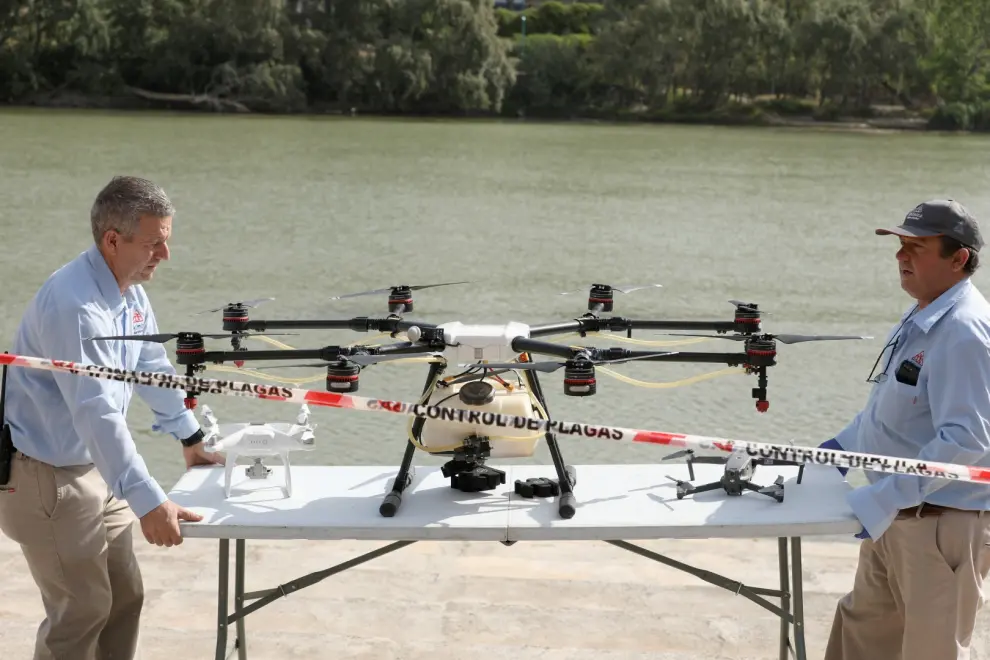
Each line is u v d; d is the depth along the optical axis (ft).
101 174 116.26
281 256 72.64
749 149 181.27
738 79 258.57
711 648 13.91
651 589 15.47
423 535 10.04
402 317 11.96
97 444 10.17
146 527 10.09
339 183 116.98
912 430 10.64
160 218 10.65
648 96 257.96
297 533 10.07
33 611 14.82
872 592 11.43
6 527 11.02
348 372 10.02
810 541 17.35
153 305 55.21
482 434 10.66
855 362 42.14
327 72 238.27
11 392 10.85
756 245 82.64
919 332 10.53
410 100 244.22
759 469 11.62
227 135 176.55
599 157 160.04
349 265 70.59
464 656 13.65
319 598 15.14
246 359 10.47
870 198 114.73
